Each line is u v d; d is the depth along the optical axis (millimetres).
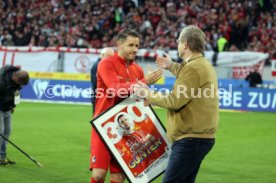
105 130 6520
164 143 6762
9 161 10719
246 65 24438
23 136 14430
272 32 27188
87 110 20906
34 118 18297
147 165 6672
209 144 6105
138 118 6672
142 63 25234
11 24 30688
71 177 9680
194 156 6043
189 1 30469
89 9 30984
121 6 30859
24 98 24094
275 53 25078
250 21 28734
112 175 6934
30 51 26172
